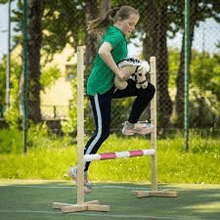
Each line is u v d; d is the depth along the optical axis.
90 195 9.45
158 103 25.47
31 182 11.34
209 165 13.35
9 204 8.55
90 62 22.30
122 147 17.05
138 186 10.55
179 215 7.53
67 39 30.06
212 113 27.50
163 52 26.70
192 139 17.05
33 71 25.06
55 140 19.05
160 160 14.23
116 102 22.86
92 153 8.48
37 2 25.00
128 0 23.41
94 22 8.81
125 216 7.49
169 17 26.50
